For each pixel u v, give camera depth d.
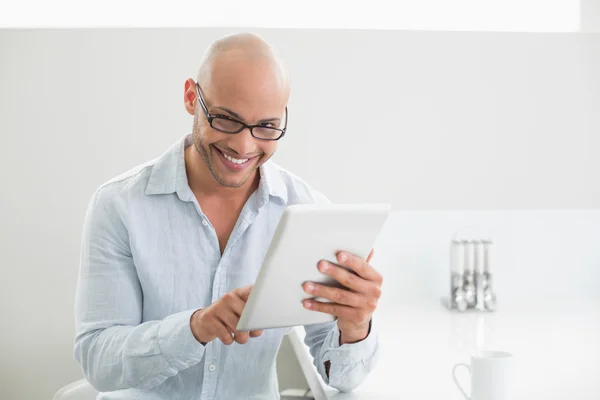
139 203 1.61
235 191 1.63
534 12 2.82
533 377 1.83
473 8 2.81
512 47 2.74
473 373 1.54
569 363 1.97
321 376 1.74
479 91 2.75
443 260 2.91
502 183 2.79
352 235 1.32
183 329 1.43
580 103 2.77
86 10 2.73
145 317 1.65
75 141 2.71
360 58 2.72
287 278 1.32
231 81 1.36
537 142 2.78
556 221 2.91
